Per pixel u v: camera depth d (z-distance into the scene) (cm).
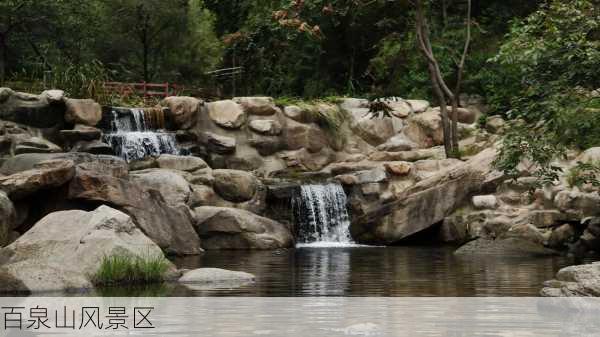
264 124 2541
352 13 3025
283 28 2416
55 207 1661
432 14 3058
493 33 2997
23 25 3616
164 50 4772
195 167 2170
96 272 1113
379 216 2134
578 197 1856
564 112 1434
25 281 1037
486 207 2056
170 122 2495
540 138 1503
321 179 2456
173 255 1725
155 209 1730
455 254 1727
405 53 2956
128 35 4491
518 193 2041
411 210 2100
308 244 2155
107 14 4334
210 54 4800
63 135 2198
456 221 2078
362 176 2298
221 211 1950
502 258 1608
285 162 2553
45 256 1132
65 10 3628
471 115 2733
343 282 1184
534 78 1562
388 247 2009
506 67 2702
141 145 2328
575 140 1667
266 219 2041
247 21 2986
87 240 1146
